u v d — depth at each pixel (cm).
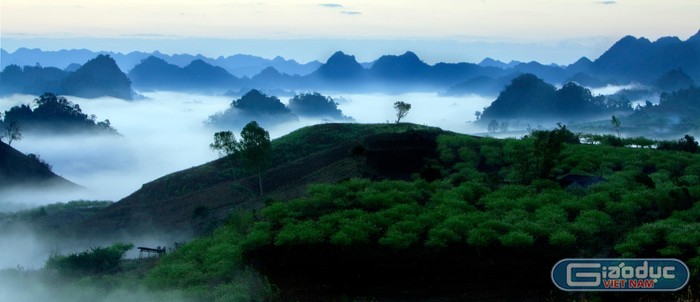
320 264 4184
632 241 4203
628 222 4781
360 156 7600
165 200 9581
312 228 4522
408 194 5459
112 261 5275
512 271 4000
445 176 6575
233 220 5228
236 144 7831
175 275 4194
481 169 6900
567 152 7025
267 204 5753
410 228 4509
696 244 4088
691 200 5153
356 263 4166
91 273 5019
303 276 4053
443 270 4044
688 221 4722
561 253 4219
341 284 3953
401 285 3912
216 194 8912
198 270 4266
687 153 7400
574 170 6347
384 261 4175
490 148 7375
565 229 4453
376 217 4750
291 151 10400
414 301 3744
